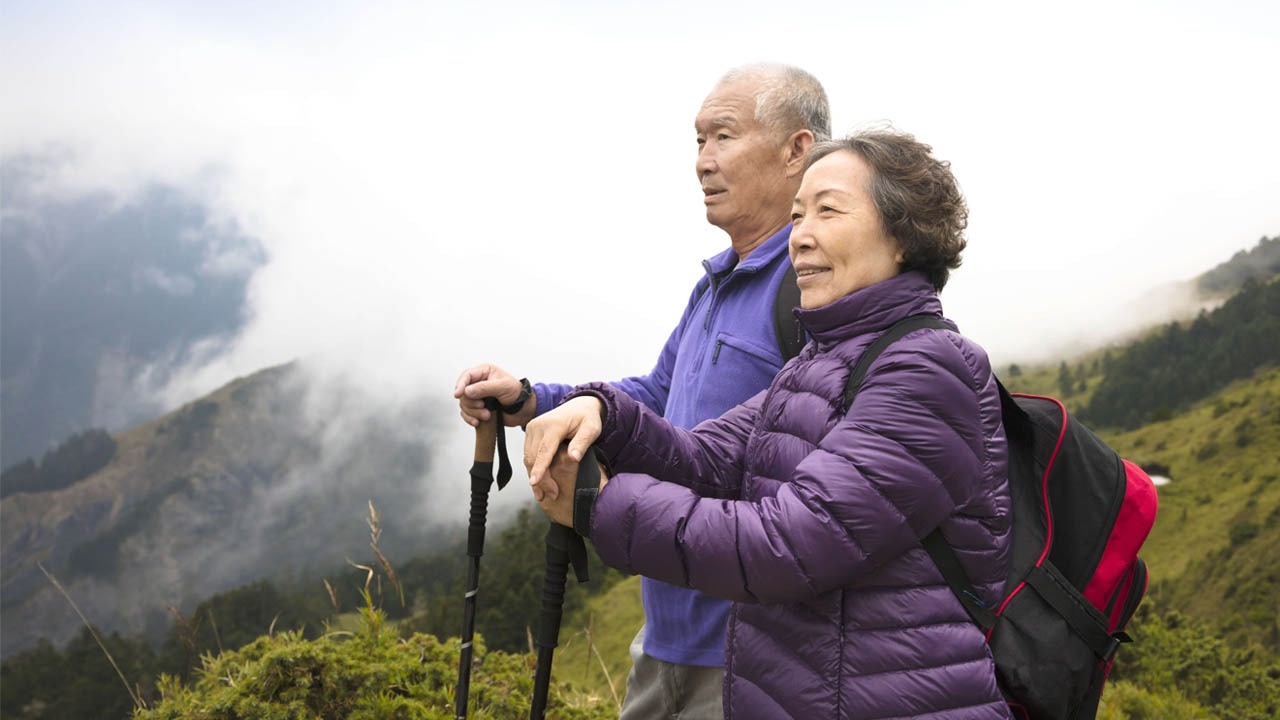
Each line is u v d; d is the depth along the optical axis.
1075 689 1.75
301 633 3.91
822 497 1.64
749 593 1.67
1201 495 110.56
